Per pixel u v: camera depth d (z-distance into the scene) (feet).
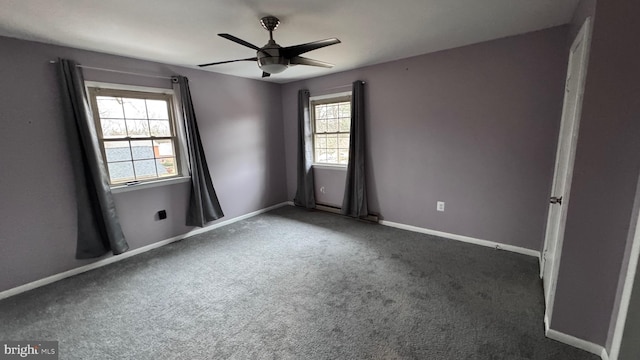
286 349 5.96
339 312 7.11
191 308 7.48
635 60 4.49
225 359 5.75
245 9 6.65
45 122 8.71
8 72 8.00
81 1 5.99
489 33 8.87
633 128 4.66
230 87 13.92
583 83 5.01
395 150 12.59
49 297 8.18
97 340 6.40
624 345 4.80
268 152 16.30
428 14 7.23
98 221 9.89
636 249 4.55
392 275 8.82
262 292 8.13
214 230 13.44
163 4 6.26
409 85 11.66
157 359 5.81
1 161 8.08
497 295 7.59
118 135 10.48
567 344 5.82
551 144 9.00
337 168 15.14
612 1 4.51
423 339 6.11
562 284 5.67
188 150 12.08
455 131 10.84
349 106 14.19
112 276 9.30
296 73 13.94
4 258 8.27
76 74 8.95
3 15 6.54
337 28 8.04
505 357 5.56
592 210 5.17
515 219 10.07
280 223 14.24
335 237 12.14
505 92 9.57
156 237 11.64
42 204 8.84
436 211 11.88
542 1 6.65
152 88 11.09
